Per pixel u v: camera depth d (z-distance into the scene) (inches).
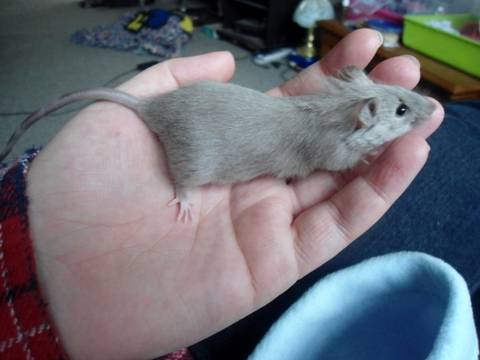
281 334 3.8
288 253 3.5
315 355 4.0
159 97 4.3
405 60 4.6
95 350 3.2
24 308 3.1
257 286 3.3
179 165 4.1
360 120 4.1
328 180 4.3
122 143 4.1
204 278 3.3
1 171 3.9
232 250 3.5
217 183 4.3
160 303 3.2
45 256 3.4
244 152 4.1
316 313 4.0
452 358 3.1
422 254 3.9
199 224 3.9
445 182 5.6
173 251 3.6
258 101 4.3
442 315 3.6
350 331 4.0
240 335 4.7
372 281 4.0
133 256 3.5
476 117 6.5
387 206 3.5
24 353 3.0
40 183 3.7
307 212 3.7
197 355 4.5
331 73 4.8
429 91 8.2
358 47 4.5
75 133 4.0
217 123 4.1
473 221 5.1
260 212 3.8
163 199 4.1
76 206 3.7
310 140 4.2
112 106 4.3
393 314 4.0
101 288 3.3
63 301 3.3
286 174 4.3
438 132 6.2
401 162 3.3
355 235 3.6
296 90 5.0
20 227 3.3
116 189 4.0
